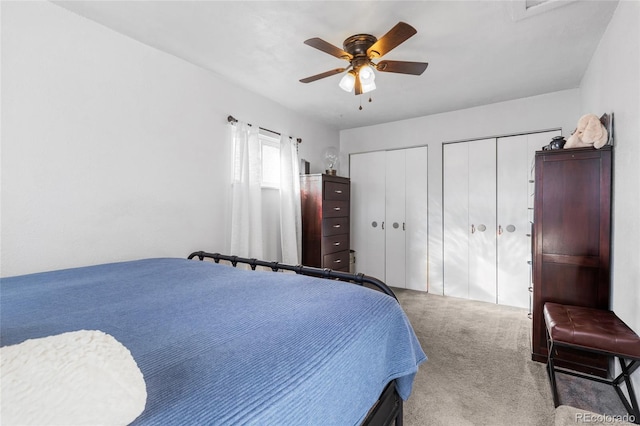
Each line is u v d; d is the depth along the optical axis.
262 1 1.72
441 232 3.79
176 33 2.05
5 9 1.56
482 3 1.73
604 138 1.88
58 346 0.47
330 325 0.84
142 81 2.16
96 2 1.72
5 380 0.38
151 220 2.22
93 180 1.91
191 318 0.88
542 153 2.09
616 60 1.82
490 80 2.81
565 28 1.98
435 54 2.31
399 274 4.13
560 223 2.04
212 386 0.54
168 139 2.33
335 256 3.61
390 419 1.09
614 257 1.84
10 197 1.59
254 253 2.88
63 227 1.77
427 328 2.69
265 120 3.25
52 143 1.73
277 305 0.99
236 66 2.54
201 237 2.58
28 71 1.64
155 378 0.56
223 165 2.77
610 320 1.66
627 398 1.65
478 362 2.07
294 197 3.42
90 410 0.39
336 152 4.09
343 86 2.11
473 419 1.51
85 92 1.87
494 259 3.47
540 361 2.07
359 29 1.98
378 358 0.94
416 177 4.01
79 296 1.11
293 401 0.57
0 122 1.55
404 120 4.05
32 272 1.65
